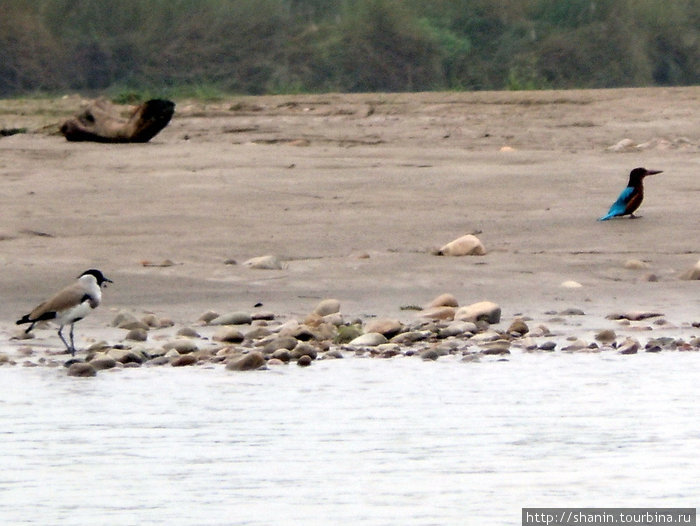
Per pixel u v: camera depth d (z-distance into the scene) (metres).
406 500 23.12
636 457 26.12
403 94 110.06
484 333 41.00
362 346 39.72
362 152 73.88
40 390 33.19
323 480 24.52
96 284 38.31
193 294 45.97
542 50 171.00
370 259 50.69
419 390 33.09
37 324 41.62
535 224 55.88
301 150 74.75
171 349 38.31
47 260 49.41
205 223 55.75
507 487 23.92
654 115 91.50
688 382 34.22
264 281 47.78
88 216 56.53
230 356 37.84
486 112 96.19
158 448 27.11
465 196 61.19
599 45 173.50
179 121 93.81
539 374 35.34
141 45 161.12
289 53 163.25
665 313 43.97
